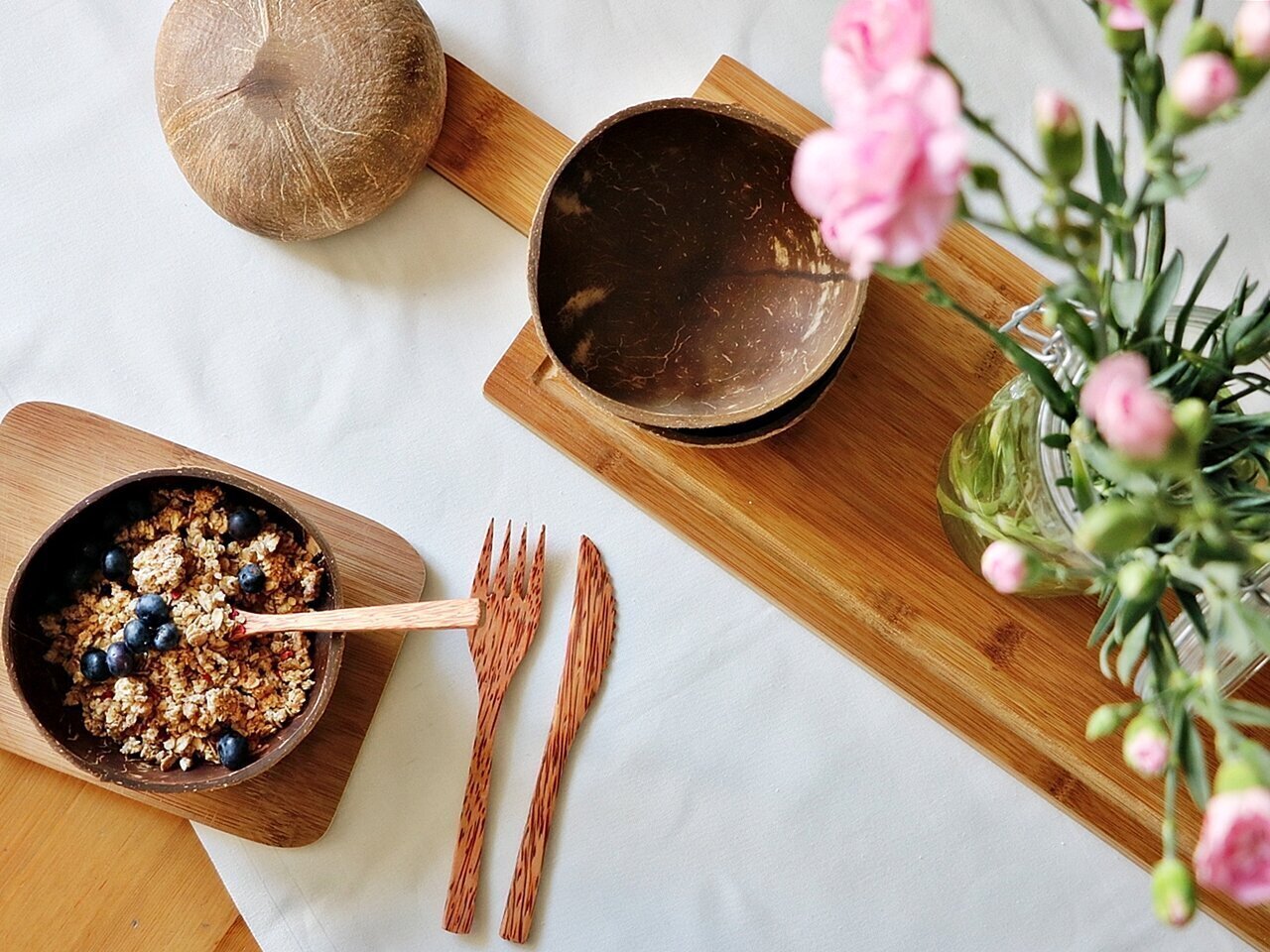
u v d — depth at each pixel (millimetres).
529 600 756
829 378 692
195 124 724
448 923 745
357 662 750
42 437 747
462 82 761
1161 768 468
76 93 779
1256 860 404
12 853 744
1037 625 723
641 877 755
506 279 770
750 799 756
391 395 770
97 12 779
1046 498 593
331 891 751
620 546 763
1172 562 488
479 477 767
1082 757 718
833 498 734
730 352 724
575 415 750
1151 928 742
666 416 669
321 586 722
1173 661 510
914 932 750
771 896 753
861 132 371
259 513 725
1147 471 457
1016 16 758
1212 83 413
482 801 751
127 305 774
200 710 706
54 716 707
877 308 739
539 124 761
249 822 738
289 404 770
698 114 695
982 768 752
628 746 759
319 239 769
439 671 760
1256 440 546
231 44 722
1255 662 656
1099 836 739
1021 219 757
